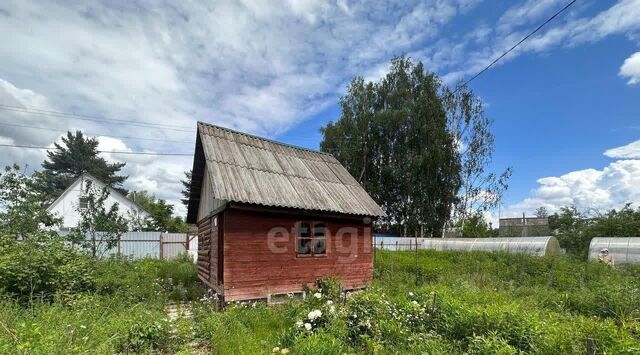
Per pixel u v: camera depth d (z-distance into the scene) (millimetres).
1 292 6570
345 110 36469
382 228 37844
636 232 24406
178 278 12773
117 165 50438
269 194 9945
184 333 6113
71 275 8000
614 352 3914
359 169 36000
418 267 14500
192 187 13859
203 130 11266
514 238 22688
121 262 12031
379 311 6074
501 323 4961
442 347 4820
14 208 11242
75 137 48594
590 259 18188
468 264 16031
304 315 6176
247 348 5188
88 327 5523
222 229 9680
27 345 3848
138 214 29797
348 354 4750
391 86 36281
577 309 7680
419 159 32375
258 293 9445
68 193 27688
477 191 36344
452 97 35000
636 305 6984
